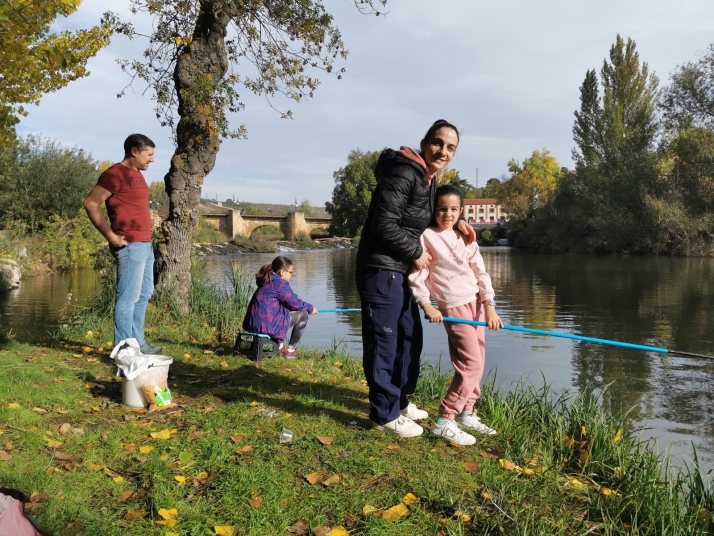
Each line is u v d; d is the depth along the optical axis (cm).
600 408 464
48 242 2284
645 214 3350
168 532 215
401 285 316
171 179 760
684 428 492
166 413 356
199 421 342
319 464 282
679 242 3247
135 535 215
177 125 770
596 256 3428
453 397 322
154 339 607
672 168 3444
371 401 323
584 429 351
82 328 654
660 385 633
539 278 2023
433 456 298
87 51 858
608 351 805
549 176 6500
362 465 281
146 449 293
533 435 347
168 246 763
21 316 1035
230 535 217
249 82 784
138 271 476
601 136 4125
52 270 2230
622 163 3691
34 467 264
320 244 5878
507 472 282
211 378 450
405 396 350
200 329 672
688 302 1338
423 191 305
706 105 3131
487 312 319
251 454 292
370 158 6438
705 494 293
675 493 286
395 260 311
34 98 850
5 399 363
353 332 914
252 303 539
